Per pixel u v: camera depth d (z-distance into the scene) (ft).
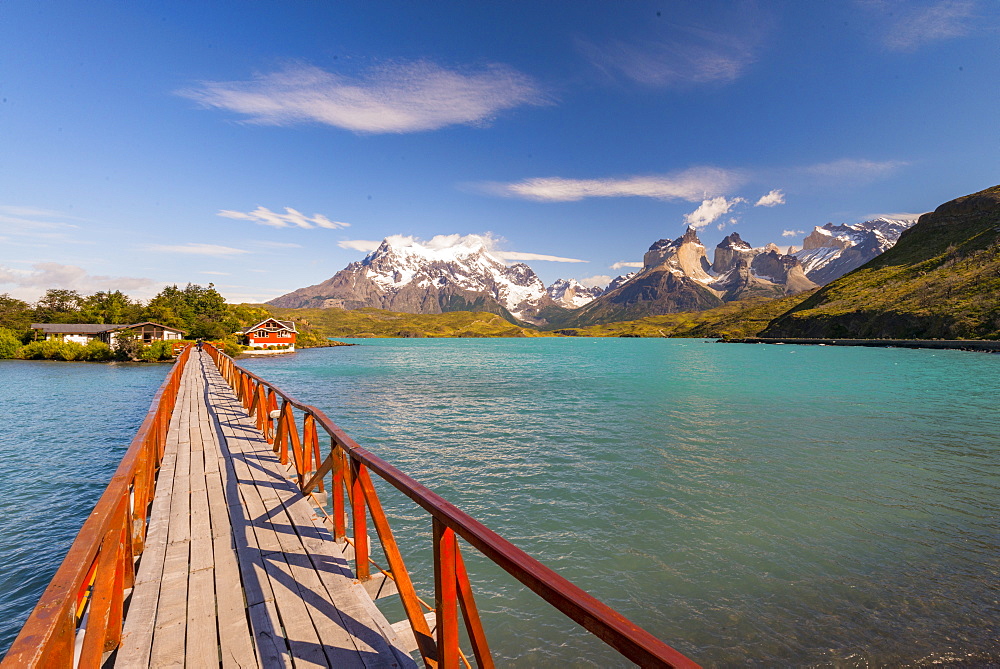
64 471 62.49
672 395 132.98
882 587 33.35
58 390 152.15
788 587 33.35
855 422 91.30
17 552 39.88
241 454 34.45
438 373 217.15
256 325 393.50
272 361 322.14
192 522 21.90
